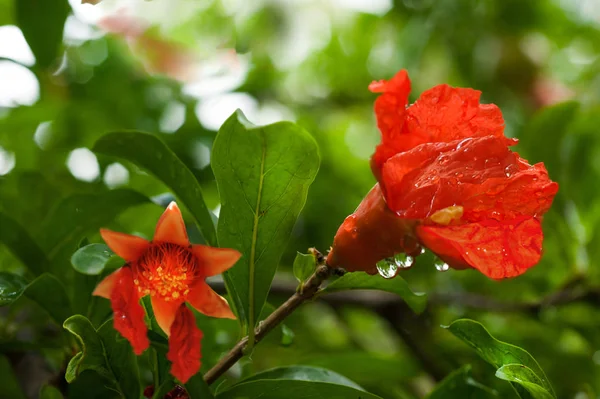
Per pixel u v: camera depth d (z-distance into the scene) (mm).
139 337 303
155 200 407
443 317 537
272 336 371
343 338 626
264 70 654
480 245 310
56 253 393
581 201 533
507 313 508
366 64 716
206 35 641
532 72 700
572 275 507
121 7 595
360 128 730
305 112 685
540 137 527
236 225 328
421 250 315
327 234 578
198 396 313
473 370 422
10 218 382
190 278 311
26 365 420
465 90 325
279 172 322
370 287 339
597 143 555
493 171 314
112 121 549
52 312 360
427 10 686
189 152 531
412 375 427
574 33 749
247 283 329
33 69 491
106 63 571
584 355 479
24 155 512
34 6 424
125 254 310
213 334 384
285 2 669
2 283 351
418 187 312
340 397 330
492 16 697
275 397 330
